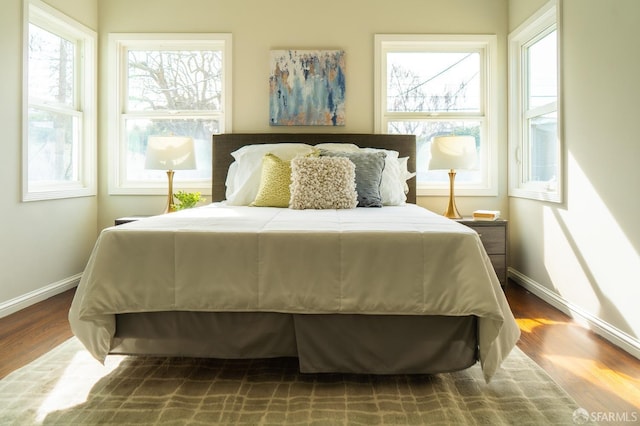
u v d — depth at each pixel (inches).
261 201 120.8
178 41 150.3
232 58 150.3
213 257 70.0
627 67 86.3
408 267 69.0
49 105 130.6
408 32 149.9
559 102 112.0
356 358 70.3
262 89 151.0
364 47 150.5
